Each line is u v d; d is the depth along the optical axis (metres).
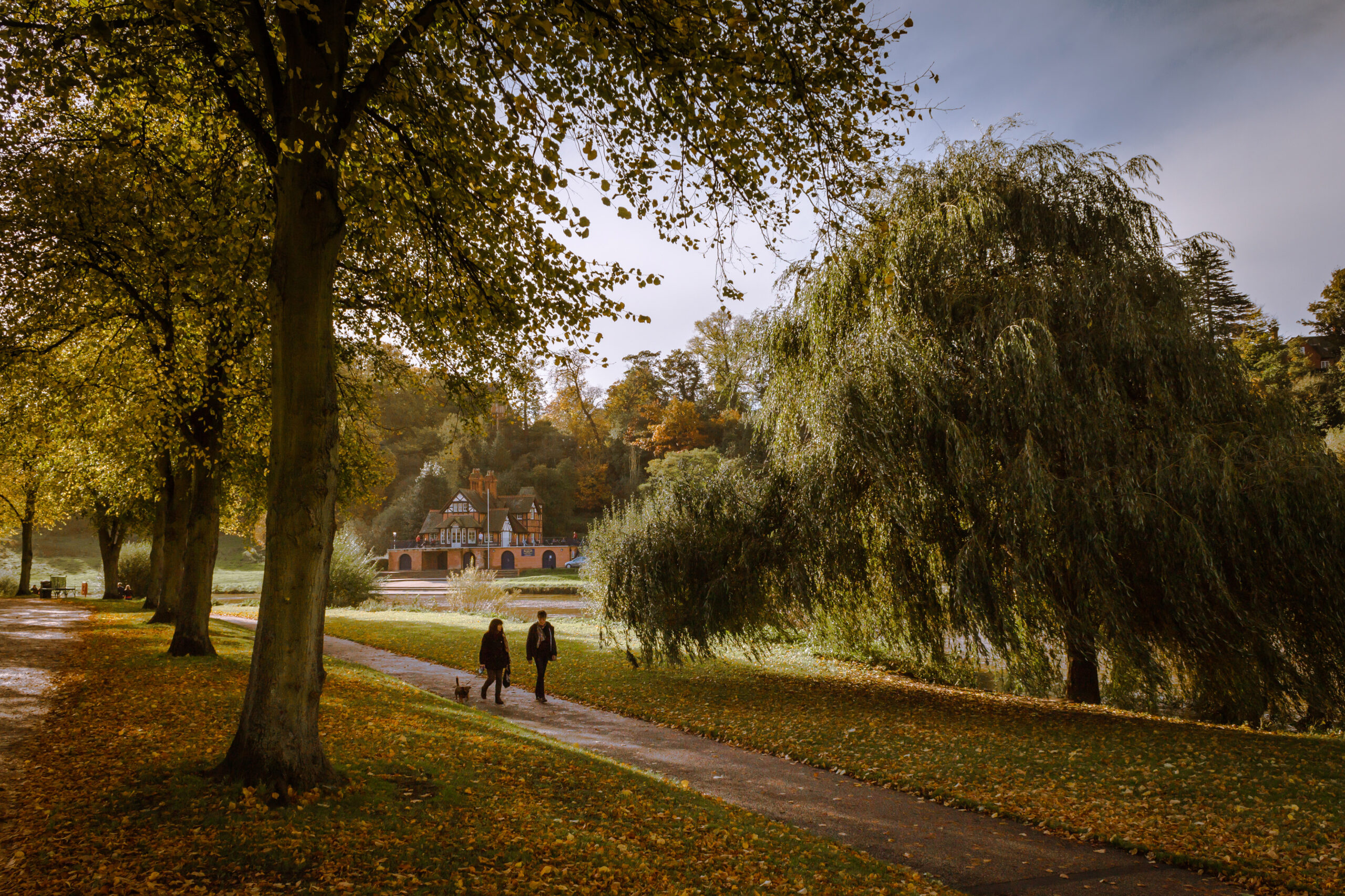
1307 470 11.72
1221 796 8.59
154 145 11.87
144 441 15.37
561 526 104.44
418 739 9.12
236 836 5.71
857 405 13.91
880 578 15.12
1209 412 12.95
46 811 6.19
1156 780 9.19
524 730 10.84
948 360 13.92
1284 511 11.49
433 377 14.50
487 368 13.67
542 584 59.22
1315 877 6.52
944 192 15.05
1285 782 8.96
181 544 21.48
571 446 114.06
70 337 13.88
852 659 20.02
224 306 12.95
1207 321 13.84
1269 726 12.88
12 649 15.16
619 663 18.72
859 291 15.44
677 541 15.89
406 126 9.78
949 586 13.56
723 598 15.01
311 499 6.92
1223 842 7.32
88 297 13.34
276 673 6.75
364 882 5.23
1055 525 12.39
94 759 7.61
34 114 11.45
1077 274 13.51
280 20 7.04
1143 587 12.51
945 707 13.98
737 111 8.15
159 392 13.72
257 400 14.95
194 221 10.88
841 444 14.20
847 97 8.70
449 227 10.33
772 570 15.16
